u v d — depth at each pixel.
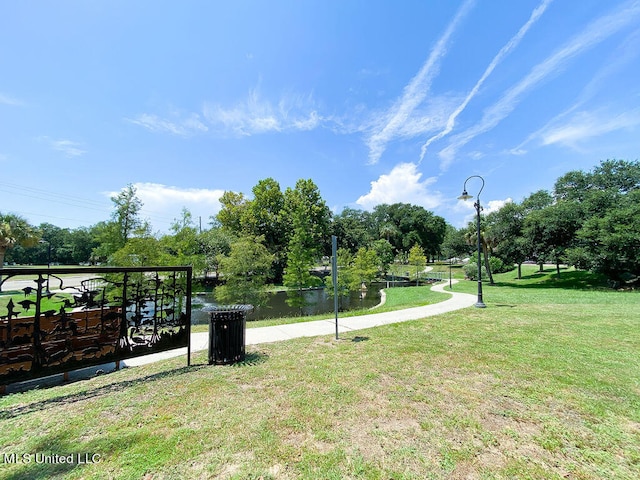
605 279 21.73
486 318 8.95
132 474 2.33
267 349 5.80
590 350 5.54
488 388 3.91
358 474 2.31
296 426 3.01
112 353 4.31
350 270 28.72
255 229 36.28
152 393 3.82
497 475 2.30
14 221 26.55
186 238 19.77
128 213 18.03
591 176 25.73
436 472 2.33
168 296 5.00
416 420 3.12
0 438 2.82
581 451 2.60
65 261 69.00
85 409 3.40
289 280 22.78
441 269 50.97
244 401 3.57
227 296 20.16
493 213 26.20
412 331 7.29
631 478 2.27
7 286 27.38
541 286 22.06
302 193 39.53
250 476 2.29
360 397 3.66
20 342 3.63
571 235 21.61
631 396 3.64
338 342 6.31
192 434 2.87
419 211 67.44
